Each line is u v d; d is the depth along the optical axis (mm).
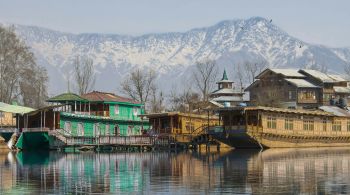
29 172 62250
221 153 99812
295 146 123938
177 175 58000
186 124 122438
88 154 98250
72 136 109438
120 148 113250
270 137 116500
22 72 157750
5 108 127812
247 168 65188
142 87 177000
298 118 124438
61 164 73250
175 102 191750
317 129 130375
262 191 46094
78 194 45656
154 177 56406
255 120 113875
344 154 93875
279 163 72438
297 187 48125
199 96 196000
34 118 116250
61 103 126812
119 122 132375
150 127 134875
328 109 141125
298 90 171125
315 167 66000
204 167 67125
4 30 157250
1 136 116062
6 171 63500
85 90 166000
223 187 48438
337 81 176250
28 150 112188
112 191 47000
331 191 45906
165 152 105688
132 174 59469
